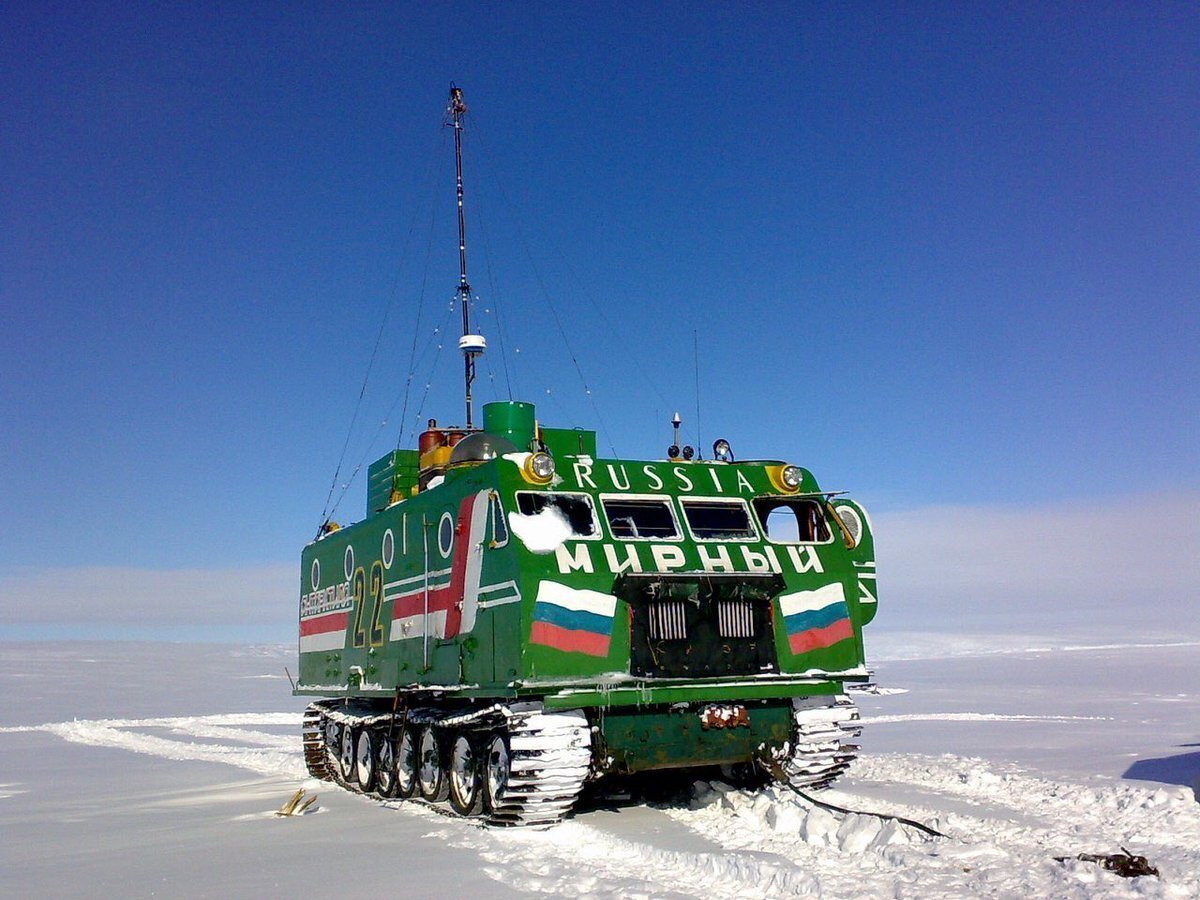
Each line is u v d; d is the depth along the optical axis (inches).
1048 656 2866.6
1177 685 1528.1
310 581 721.0
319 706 684.7
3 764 771.4
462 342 684.7
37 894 339.9
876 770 570.9
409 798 531.5
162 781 660.1
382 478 645.9
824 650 462.3
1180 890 279.3
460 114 731.4
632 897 303.1
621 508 462.3
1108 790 454.0
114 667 2554.1
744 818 422.3
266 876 353.7
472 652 458.9
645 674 430.0
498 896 313.7
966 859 323.6
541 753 410.0
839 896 291.0
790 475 494.6
